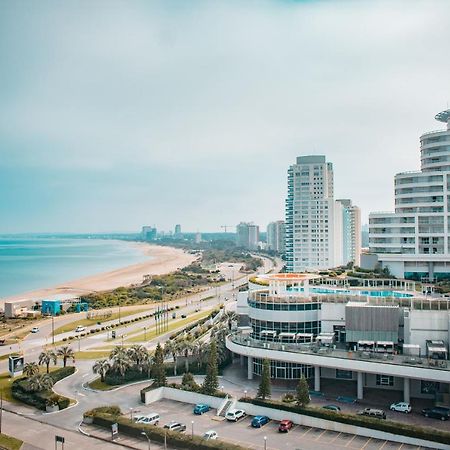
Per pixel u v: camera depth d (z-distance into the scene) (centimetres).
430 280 19612
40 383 12475
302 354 12331
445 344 11900
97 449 9625
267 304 13775
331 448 9300
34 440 10069
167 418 11088
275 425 10569
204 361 14412
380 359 11600
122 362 13712
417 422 10281
